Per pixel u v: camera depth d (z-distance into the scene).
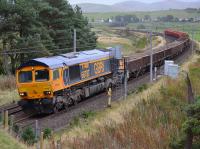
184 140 22.38
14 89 38.81
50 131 23.61
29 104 29.27
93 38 68.75
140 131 25.20
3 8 51.62
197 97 24.09
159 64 60.09
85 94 34.22
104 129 25.09
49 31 57.88
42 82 28.61
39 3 57.53
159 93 36.50
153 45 99.25
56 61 29.89
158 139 24.16
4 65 51.47
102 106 32.09
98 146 21.62
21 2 52.78
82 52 36.09
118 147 22.02
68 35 60.06
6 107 30.89
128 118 28.05
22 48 50.59
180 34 96.81
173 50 67.19
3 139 19.33
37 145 20.83
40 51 50.06
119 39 129.75
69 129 25.20
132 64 45.88
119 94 37.16
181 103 33.88
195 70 51.25
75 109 30.98
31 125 25.98
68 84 31.11
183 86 40.12
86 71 34.12
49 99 28.75
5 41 52.09
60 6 62.47
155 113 30.14
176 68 29.38
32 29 53.12
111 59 39.09
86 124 26.11
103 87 37.69
